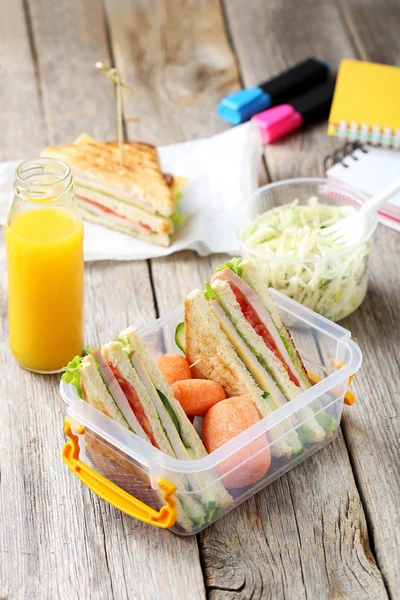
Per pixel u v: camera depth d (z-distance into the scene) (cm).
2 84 139
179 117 135
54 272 99
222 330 95
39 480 96
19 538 92
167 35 147
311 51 144
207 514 90
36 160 99
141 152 123
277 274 107
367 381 104
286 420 93
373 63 141
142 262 117
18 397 102
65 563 90
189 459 92
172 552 90
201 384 94
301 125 133
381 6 152
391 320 110
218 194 123
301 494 94
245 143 127
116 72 112
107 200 119
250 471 91
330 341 99
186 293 113
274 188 115
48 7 151
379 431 100
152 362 92
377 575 89
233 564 90
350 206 114
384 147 127
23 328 102
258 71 142
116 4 152
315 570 89
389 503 94
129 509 90
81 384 90
